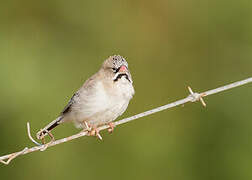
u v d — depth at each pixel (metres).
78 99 10.22
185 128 14.36
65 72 15.09
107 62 10.30
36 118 13.77
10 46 15.05
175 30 15.83
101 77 10.20
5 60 14.55
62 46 15.60
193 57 15.62
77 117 10.41
